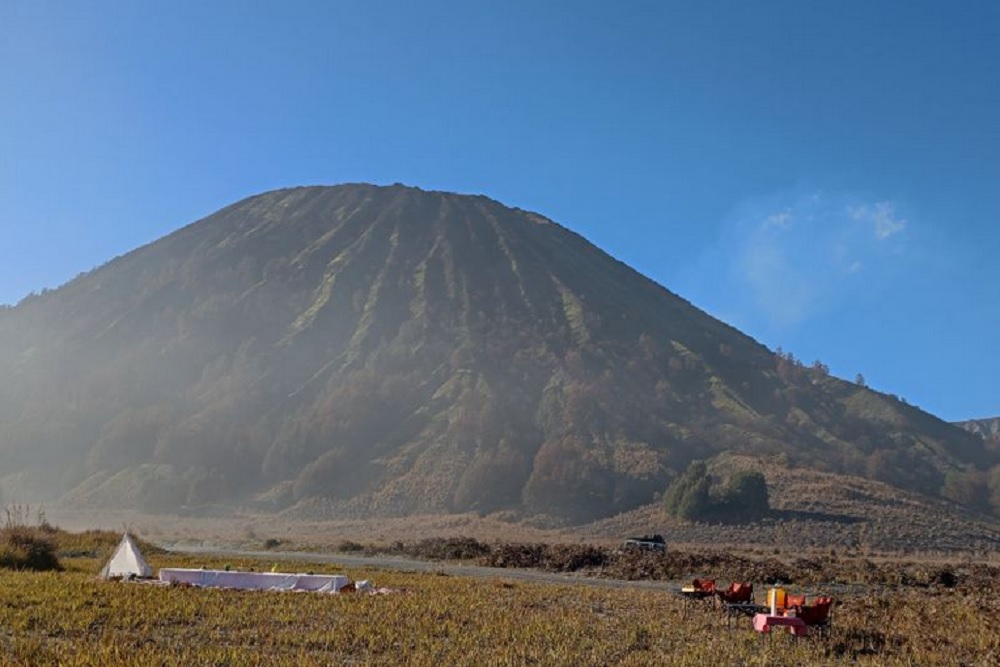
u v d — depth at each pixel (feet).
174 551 176.65
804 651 62.80
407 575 119.34
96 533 166.71
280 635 59.36
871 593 115.24
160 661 47.98
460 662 52.44
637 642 63.41
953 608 87.81
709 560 150.00
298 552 193.77
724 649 61.46
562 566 150.20
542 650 57.82
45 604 66.85
